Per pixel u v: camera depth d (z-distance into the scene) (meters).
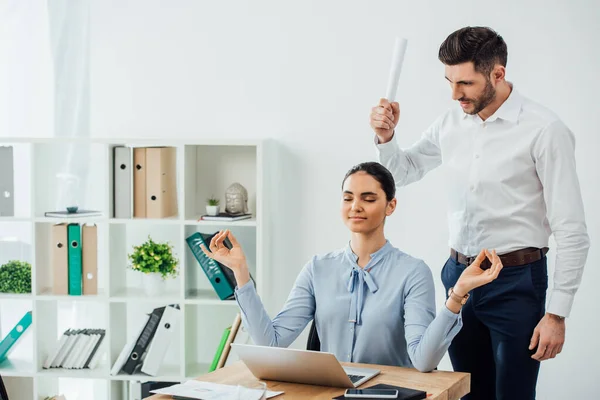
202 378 2.29
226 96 3.94
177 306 3.86
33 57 4.06
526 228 2.67
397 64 2.82
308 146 3.89
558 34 3.63
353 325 2.47
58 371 3.81
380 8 3.79
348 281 2.50
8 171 3.82
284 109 3.90
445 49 2.62
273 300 3.95
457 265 2.83
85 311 4.10
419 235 3.81
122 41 4.00
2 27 4.06
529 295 2.66
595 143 3.62
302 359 2.13
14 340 3.89
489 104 2.66
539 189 2.66
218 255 2.46
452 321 2.24
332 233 3.89
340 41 3.84
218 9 3.93
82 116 4.05
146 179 3.77
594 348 3.67
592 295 3.66
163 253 3.79
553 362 3.72
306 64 3.87
